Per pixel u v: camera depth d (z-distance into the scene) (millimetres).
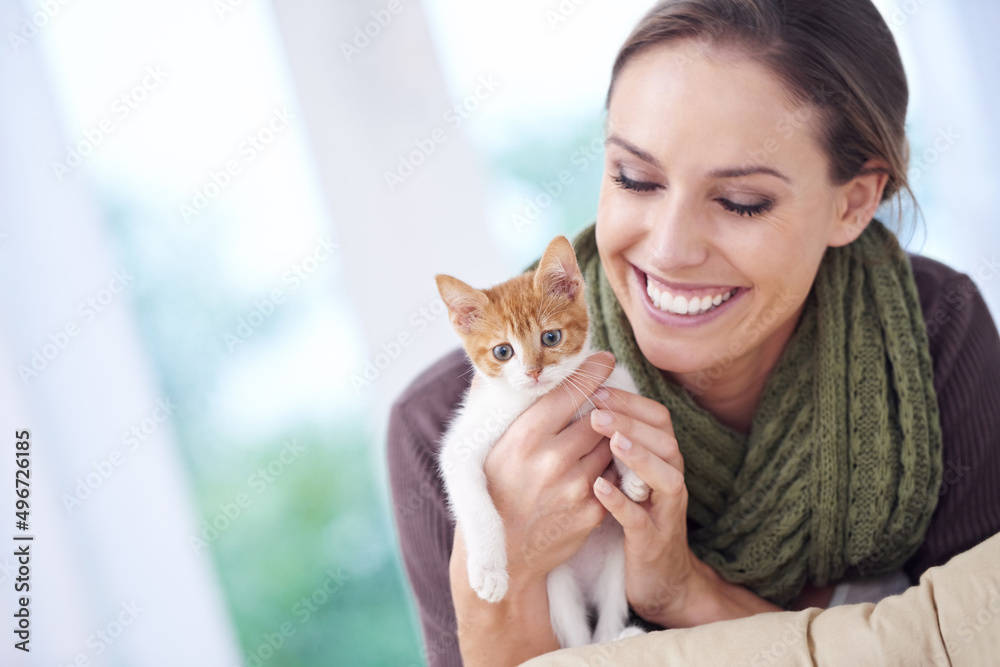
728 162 1478
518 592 1690
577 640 1824
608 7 3762
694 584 1745
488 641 1728
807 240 1602
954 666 1213
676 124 1477
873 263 1855
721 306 1666
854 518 1801
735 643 1321
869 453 1790
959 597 1259
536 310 1839
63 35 3445
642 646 1374
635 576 1687
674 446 1600
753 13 1451
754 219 1552
